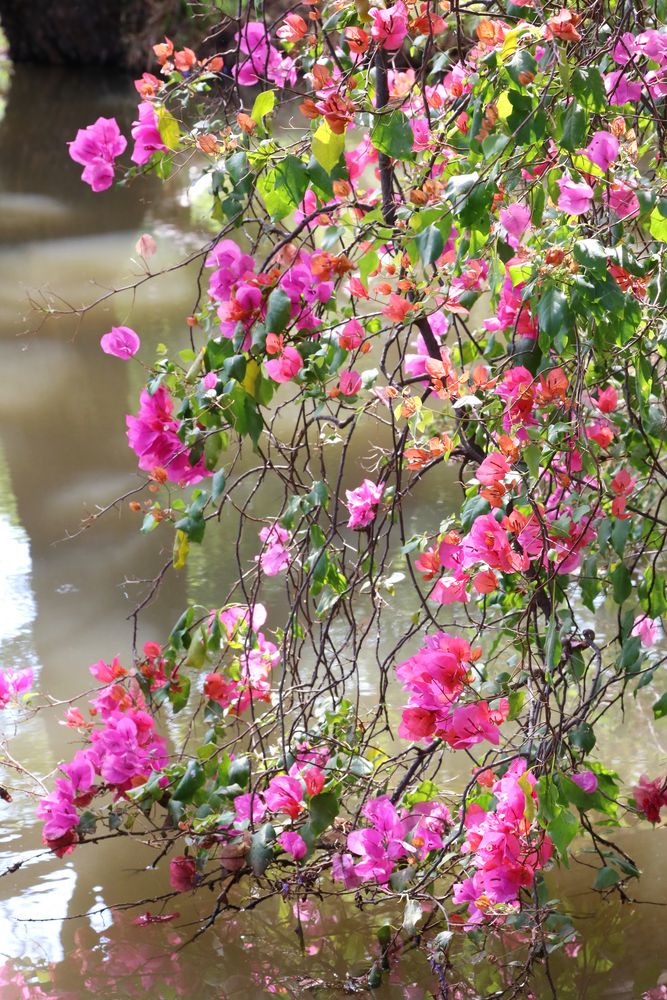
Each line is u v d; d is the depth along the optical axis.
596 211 2.67
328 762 2.69
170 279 8.23
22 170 12.06
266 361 2.69
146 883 3.01
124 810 2.92
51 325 7.50
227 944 2.78
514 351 2.55
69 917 2.88
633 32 2.69
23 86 18.27
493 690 2.82
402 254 2.72
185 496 5.18
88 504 5.20
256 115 2.61
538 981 2.63
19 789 3.24
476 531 2.31
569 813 2.25
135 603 4.35
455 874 2.75
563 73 2.24
